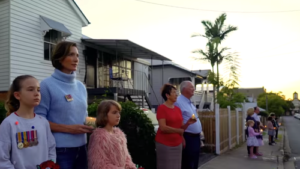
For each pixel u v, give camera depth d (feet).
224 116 38.58
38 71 37.86
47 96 9.90
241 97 63.05
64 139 9.96
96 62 50.24
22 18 36.11
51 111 10.03
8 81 34.14
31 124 8.98
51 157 9.39
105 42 46.21
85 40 46.32
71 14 44.60
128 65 61.16
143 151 20.35
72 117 10.22
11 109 9.43
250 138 34.58
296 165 33.24
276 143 52.49
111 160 10.74
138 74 65.21
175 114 15.89
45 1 39.52
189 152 17.65
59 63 10.39
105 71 52.90
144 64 68.44
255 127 35.55
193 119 15.83
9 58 34.27
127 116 20.08
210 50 70.49
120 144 11.11
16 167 8.48
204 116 35.70
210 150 35.35
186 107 17.92
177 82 86.07
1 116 22.36
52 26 37.78
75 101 10.40
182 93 18.52
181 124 16.20
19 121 8.80
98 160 10.51
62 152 9.94
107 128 11.39
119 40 44.57
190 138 17.71
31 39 37.11
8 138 8.45
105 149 10.66
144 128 20.12
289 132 92.27
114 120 11.33
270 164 30.94
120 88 45.44
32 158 8.77
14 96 9.10
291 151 45.19
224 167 28.12
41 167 8.51
